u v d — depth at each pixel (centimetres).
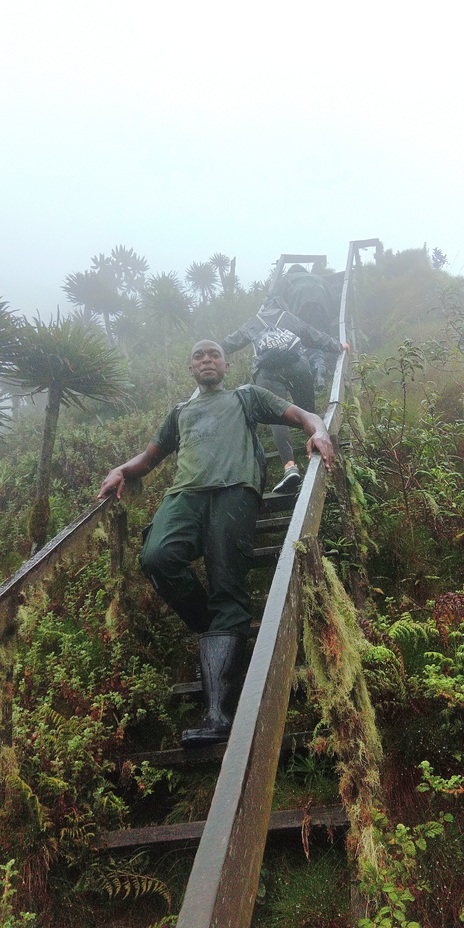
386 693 248
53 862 230
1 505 669
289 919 202
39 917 217
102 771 261
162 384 1069
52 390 539
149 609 372
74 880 230
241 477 319
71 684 302
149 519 500
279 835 228
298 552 192
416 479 401
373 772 192
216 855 97
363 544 346
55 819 237
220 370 374
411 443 424
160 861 237
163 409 885
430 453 415
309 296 781
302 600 187
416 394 567
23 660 329
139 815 267
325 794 240
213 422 338
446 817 189
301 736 261
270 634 152
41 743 254
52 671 320
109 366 550
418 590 336
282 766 263
